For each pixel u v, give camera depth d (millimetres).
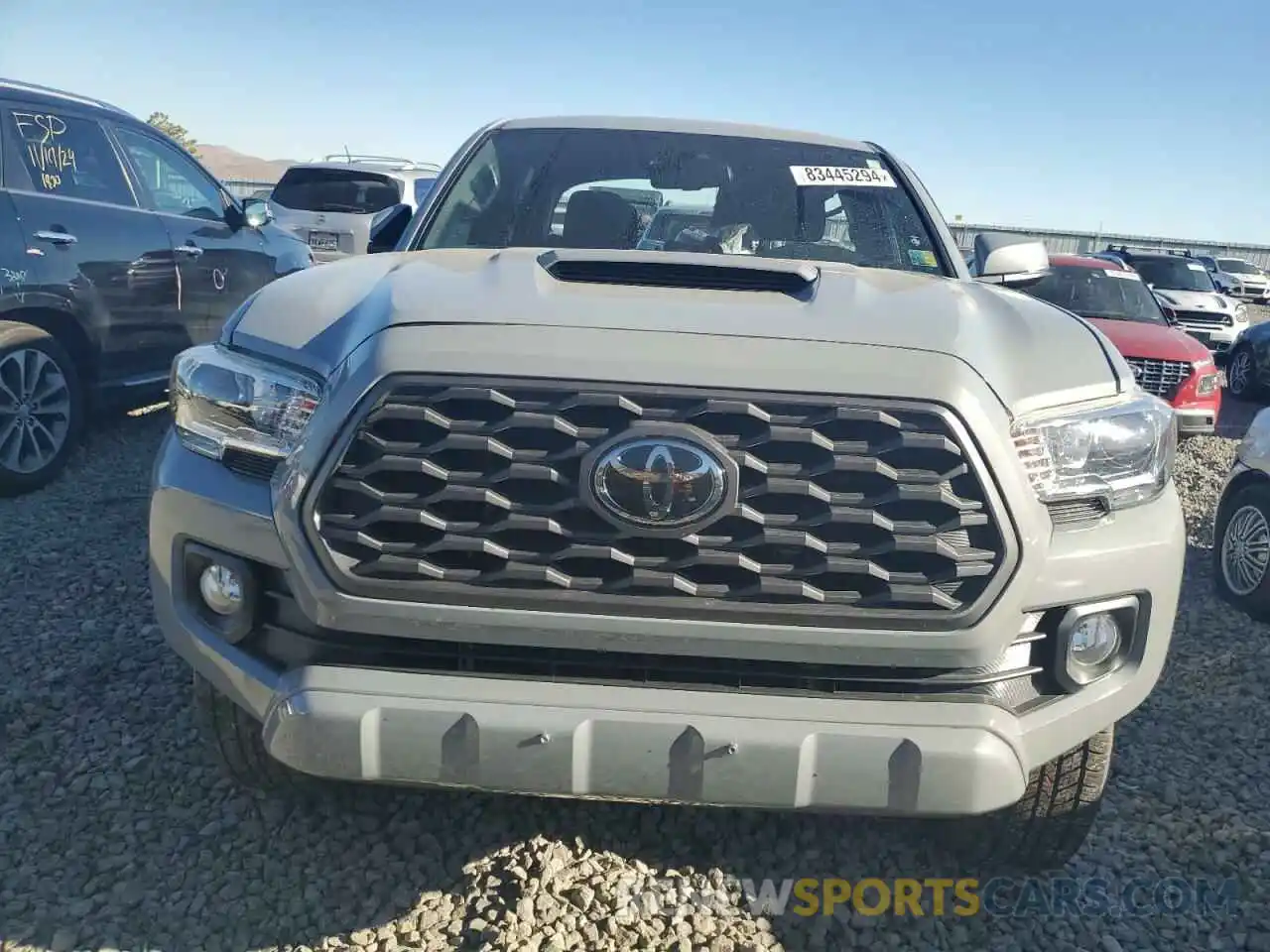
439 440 2119
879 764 2102
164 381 6523
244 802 2975
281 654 2295
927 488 2094
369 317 2281
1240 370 13836
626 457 2076
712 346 2139
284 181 11555
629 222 3518
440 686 2143
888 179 3725
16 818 2869
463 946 2471
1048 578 2184
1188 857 2938
